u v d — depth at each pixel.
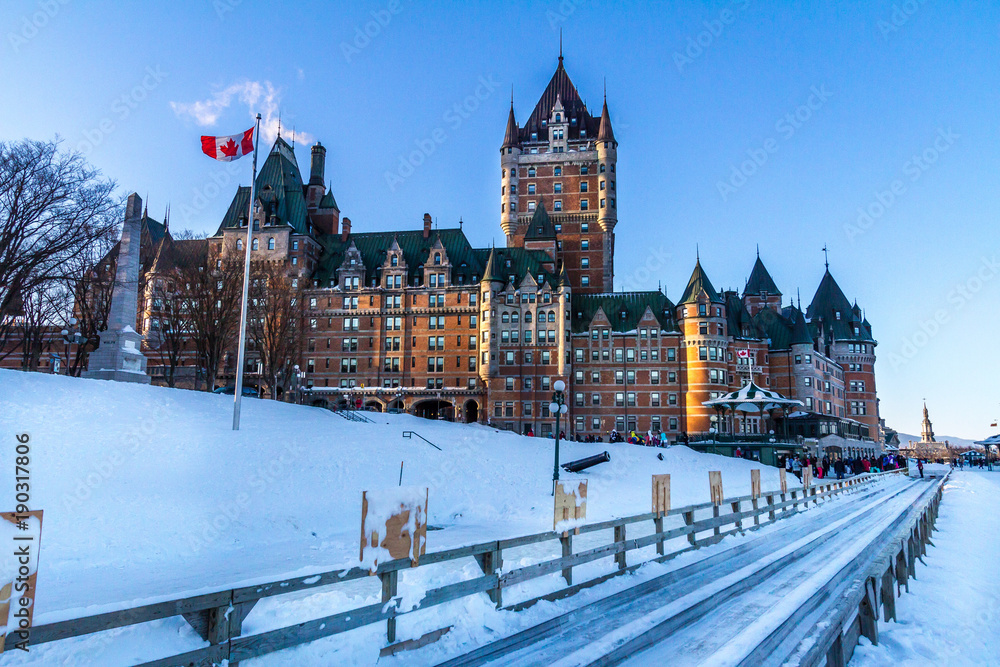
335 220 101.88
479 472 36.66
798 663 7.77
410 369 88.50
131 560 17.09
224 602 6.52
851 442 96.94
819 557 16.81
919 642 11.04
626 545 13.49
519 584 11.04
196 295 56.84
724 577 13.78
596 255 101.69
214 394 45.47
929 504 25.02
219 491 24.11
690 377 87.50
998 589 16.78
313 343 90.06
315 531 22.97
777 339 99.50
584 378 89.44
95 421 28.41
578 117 110.25
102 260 46.22
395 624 8.41
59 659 6.12
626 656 8.84
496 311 88.06
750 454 65.69
